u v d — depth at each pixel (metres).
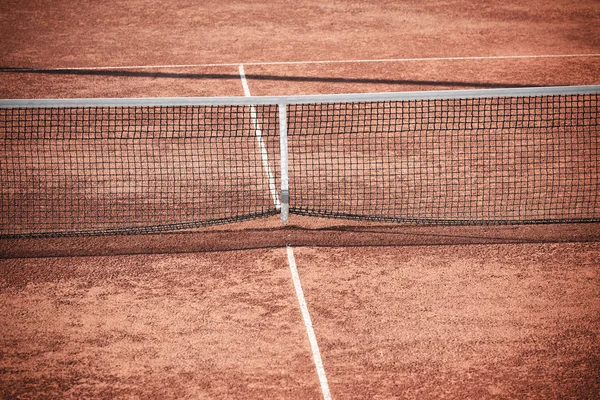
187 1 25.70
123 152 14.25
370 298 9.62
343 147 14.50
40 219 11.83
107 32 22.27
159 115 15.85
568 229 11.47
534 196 12.64
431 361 8.39
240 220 11.77
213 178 13.30
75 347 8.63
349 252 10.78
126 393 7.88
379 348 8.61
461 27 23.03
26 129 15.11
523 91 11.41
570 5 25.38
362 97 11.43
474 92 11.45
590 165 13.75
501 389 7.94
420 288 9.85
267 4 25.44
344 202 12.45
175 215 11.98
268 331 8.94
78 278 10.10
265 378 8.12
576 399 7.79
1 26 22.61
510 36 22.14
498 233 11.36
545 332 8.92
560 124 15.40
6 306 9.43
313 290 9.80
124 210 12.14
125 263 10.50
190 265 10.45
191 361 8.39
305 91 17.62
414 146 14.52
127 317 9.22
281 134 11.52
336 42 21.55
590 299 9.62
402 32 22.52
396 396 7.82
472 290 9.81
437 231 11.43
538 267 10.39
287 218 11.75
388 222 11.76
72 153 14.19
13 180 13.16
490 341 8.75
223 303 9.52
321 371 8.23
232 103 11.33
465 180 13.21
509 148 14.43
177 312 9.32
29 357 8.45
